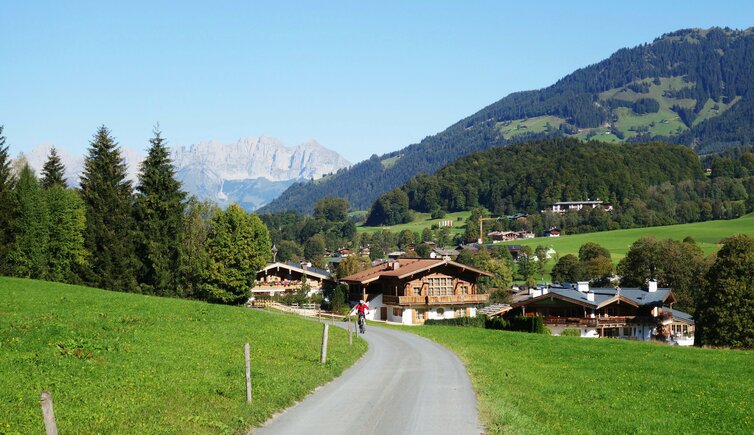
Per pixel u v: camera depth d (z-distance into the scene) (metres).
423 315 88.69
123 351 25.22
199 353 26.81
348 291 100.19
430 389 23.56
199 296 80.94
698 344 69.31
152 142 76.50
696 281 99.31
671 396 25.62
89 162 78.25
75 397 17.78
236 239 80.12
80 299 40.44
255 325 39.47
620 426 19.62
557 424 19.00
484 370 29.56
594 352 40.16
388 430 16.92
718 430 19.97
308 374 24.70
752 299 64.38
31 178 70.75
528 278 153.75
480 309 93.06
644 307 78.31
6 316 30.44
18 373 20.12
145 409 16.97
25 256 66.19
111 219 75.00
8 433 14.13
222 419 16.66
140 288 73.88
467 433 16.72
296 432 16.48
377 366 30.22
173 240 76.12
